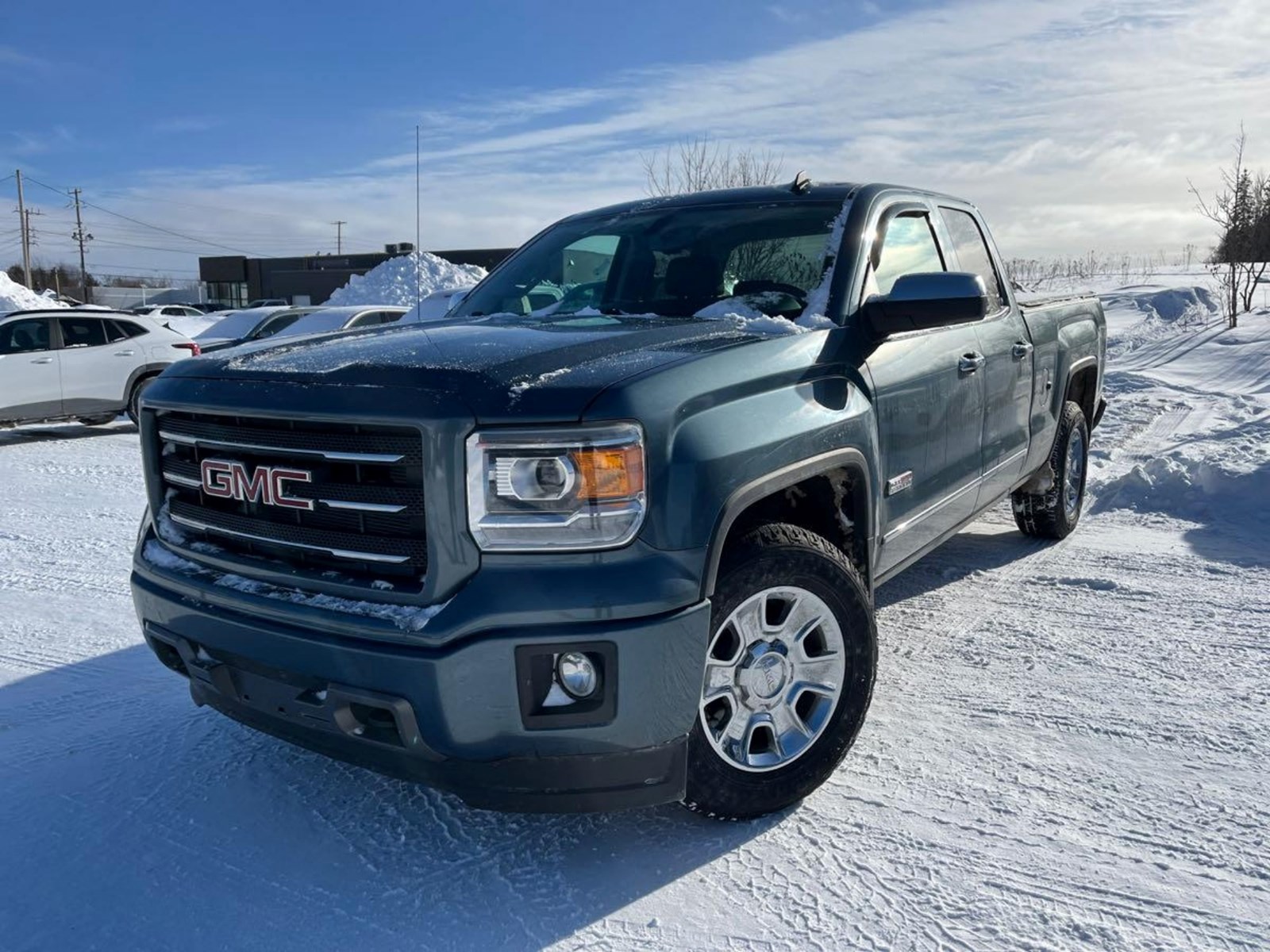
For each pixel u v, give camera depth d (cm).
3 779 317
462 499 235
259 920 247
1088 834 278
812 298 345
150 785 314
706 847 277
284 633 252
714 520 252
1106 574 511
